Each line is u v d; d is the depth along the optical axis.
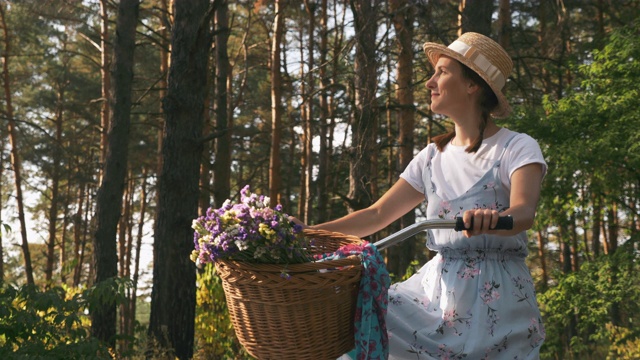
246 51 22.66
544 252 27.89
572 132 13.50
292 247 2.31
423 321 2.72
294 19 24.12
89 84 30.97
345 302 2.38
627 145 13.20
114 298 6.91
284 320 2.30
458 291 2.68
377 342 2.39
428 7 11.38
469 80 2.77
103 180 14.44
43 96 30.64
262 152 30.44
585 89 14.38
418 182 2.97
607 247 23.48
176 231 10.80
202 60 10.91
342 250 2.49
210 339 11.01
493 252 2.70
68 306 6.67
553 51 15.24
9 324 6.44
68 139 30.72
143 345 10.26
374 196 21.39
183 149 10.81
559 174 13.22
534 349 2.69
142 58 26.22
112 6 17.94
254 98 29.33
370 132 12.52
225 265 2.34
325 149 20.11
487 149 2.74
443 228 2.57
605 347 16.12
